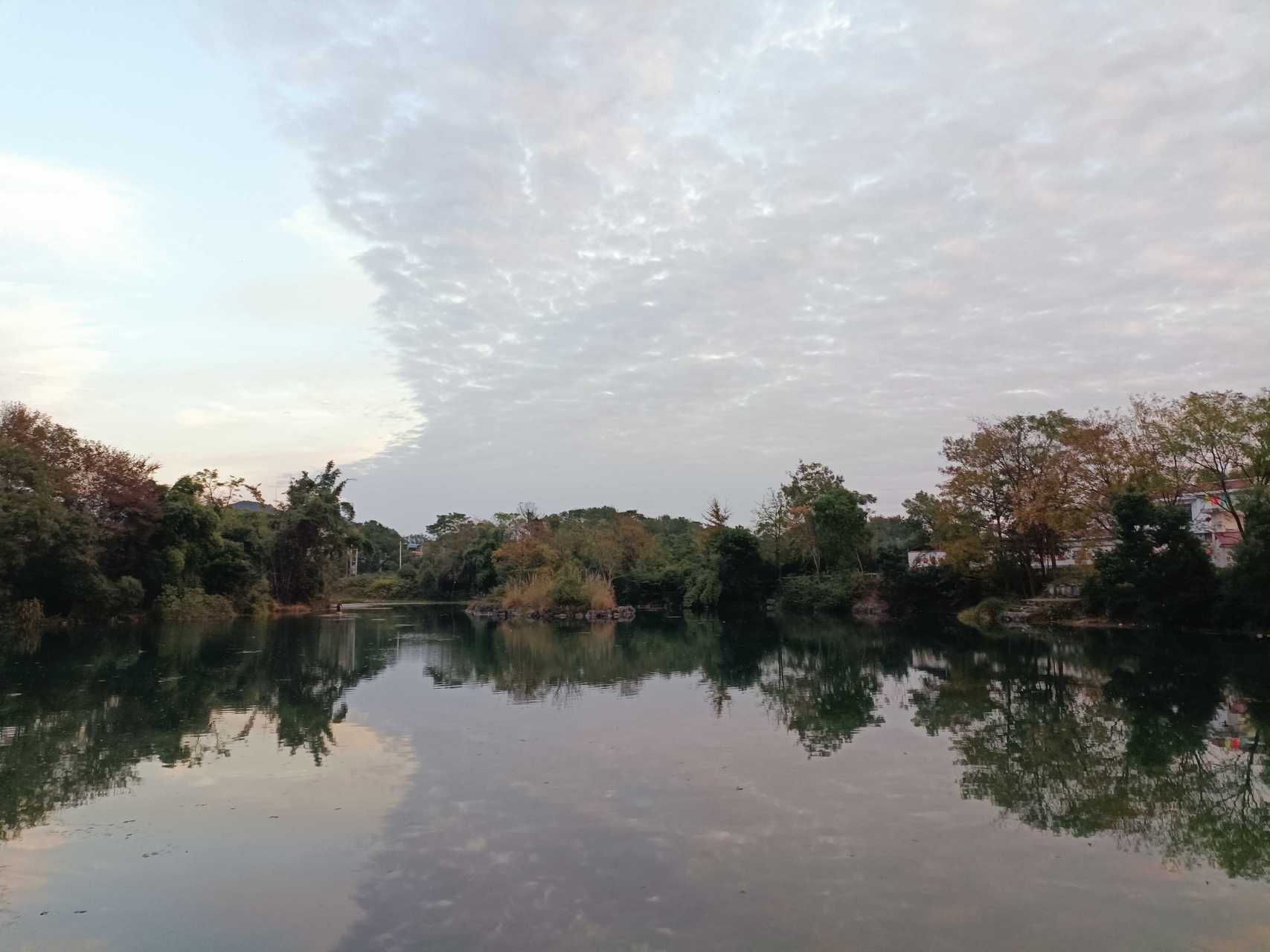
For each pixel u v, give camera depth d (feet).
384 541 403.75
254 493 229.66
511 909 21.08
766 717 48.49
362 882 22.98
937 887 22.61
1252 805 30.86
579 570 190.39
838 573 180.04
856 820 28.43
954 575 151.53
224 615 164.45
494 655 87.86
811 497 192.13
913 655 85.05
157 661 80.74
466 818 28.63
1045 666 73.36
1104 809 30.12
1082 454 124.26
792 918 20.53
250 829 27.78
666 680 66.28
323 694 58.44
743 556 190.08
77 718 48.62
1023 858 25.04
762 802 30.60
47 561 120.88
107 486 143.02
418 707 52.49
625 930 19.85
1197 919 20.81
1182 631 102.32
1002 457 141.59
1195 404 109.91
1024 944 19.31
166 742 41.65
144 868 24.32
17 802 31.19
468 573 290.76
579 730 44.45
